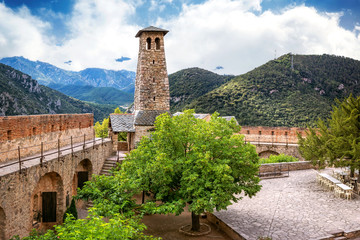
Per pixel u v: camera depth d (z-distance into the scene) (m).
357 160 23.83
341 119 26.47
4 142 17.53
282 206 22.20
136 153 19.84
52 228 20.45
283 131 45.56
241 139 19.09
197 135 17.94
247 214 20.72
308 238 16.58
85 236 9.10
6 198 14.34
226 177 16.05
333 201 23.08
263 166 31.53
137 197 25.94
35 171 16.98
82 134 29.38
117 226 10.13
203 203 16.09
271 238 16.61
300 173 32.09
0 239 14.27
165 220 21.75
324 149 26.91
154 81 33.75
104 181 17.91
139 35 35.59
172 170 16.86
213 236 18.80
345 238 17.05
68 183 21.34
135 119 32.75
